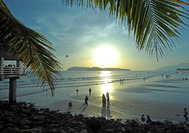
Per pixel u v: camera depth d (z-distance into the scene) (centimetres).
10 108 704
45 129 371
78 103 1708
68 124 479
